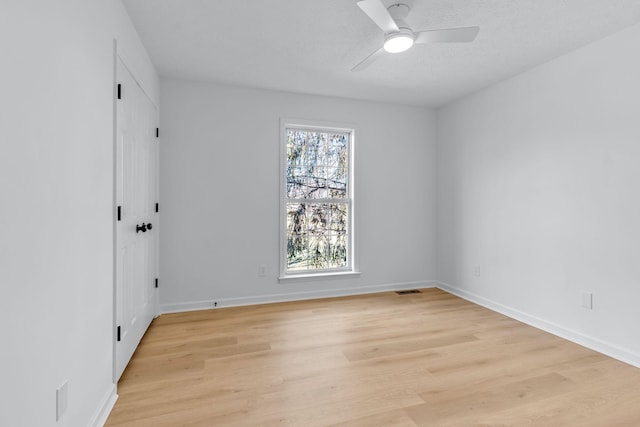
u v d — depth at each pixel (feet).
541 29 7.50
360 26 7.49
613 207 7.60
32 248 3.48
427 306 11.28
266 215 11.59
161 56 8.96
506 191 10.51
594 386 6.31
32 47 3.46
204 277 10.91
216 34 7.82
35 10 3.51
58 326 3.99
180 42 8.20
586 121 8.17
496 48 8.43
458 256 12.64
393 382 6.40
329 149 12.77
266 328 9.20
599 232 7.89
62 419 4.08
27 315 3.39
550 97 9.09
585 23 7.22
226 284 11.16
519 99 10.06
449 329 9.20
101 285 5.33
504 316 10.30
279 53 8.83
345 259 13.08
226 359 7.34
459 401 5.80
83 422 4.66
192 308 10.76
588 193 8.13
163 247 10.46
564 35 7.75
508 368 7.00
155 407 5.58
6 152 3.08
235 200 11.21
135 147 7.55
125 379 6.48
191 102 10.71
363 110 12.77
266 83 10.96
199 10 6.82
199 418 5.29
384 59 9.12
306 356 7.50
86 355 4.76
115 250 6.00
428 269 13.71
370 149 12.92
